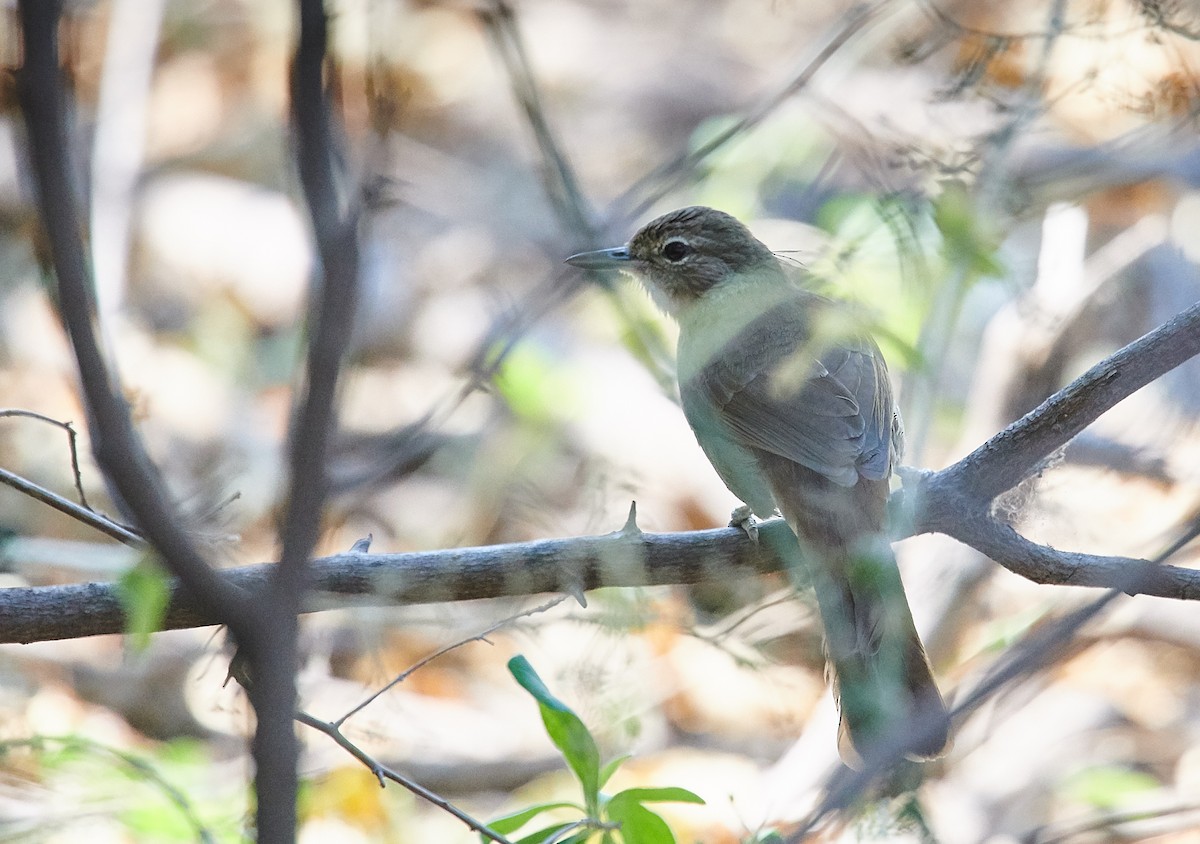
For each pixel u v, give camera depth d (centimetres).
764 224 1167
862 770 623
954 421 1335
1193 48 664
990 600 1327
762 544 841
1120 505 1285
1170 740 1277
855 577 816
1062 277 1271
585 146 1827
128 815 865
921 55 826
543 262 1542
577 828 661
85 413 415
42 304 1499
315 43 372
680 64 1872
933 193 614
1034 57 703
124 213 1620
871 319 623
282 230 1741
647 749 1230
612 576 765
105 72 1703
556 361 1401
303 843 1073
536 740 1254
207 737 1198
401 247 1620
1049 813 1198
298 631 425
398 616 996
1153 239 1312
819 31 1655
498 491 1394
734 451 920
